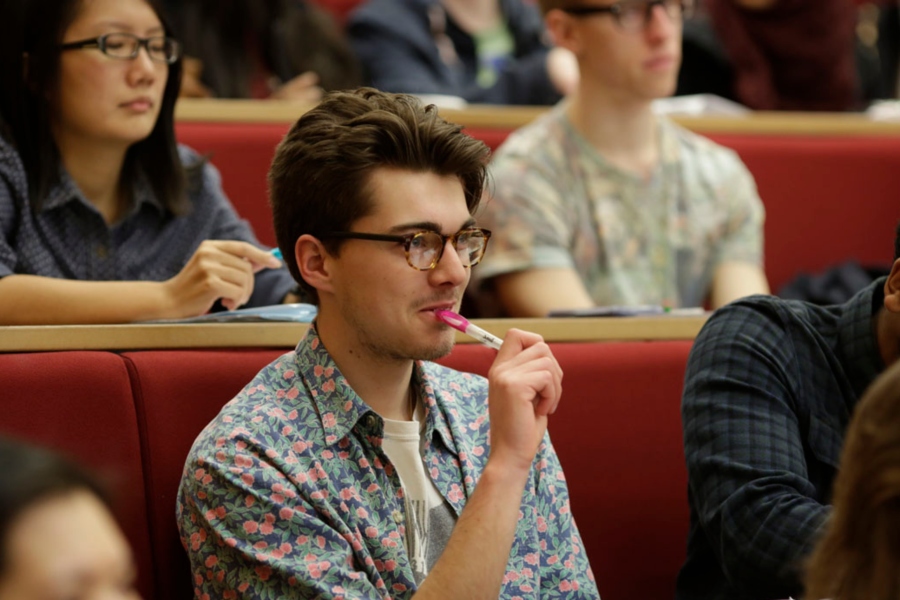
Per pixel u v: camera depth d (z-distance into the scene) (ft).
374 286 10.22
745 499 10.78
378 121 10.28
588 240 19.17
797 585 10.43
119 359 11.25
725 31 26.13
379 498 10.37
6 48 14.44
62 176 14.73
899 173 23.09
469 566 9.63
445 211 10.27
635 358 13.35
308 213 10.46
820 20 26.40
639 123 19.49
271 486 9.93
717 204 19.66
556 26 19.47
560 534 11.25
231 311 12.79
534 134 19.61
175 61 15.15
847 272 21.31
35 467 5.32
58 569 5.18
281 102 22.07
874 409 7.45
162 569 11.10
